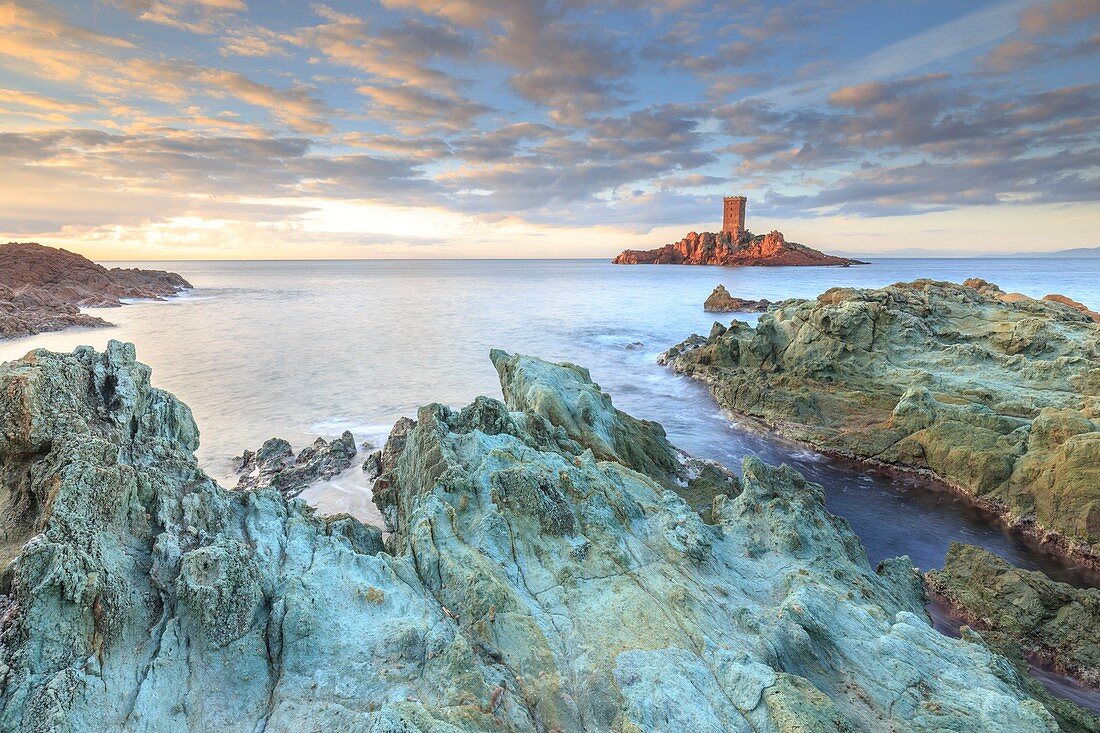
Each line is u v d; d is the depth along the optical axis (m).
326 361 45.59
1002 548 20.38
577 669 8.73
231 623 7.86
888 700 8.60
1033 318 33.19
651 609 10.05
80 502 8.12
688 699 8.02
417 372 42.00
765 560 13.05
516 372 25.00
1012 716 8.23
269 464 24.14
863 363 33.69
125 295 97.06
